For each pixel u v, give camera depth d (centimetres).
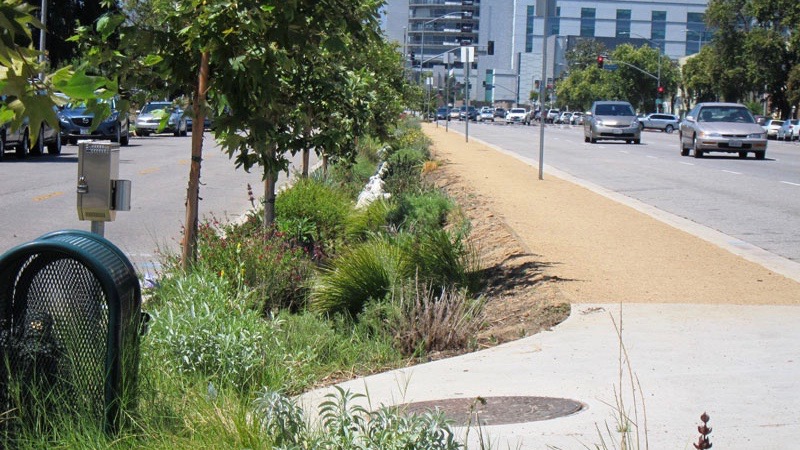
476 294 1005
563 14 14250
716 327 796
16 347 504
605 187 2258
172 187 2316
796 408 575
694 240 1308
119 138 4006
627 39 13788
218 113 838
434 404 600
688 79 9181
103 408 503
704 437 373
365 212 1536
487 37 14675
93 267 498
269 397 467
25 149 3078
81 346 507
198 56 821
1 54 289
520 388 633
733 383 632
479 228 1452
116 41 847
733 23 8188
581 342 754
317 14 802
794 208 1825
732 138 3488
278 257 1055
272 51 768
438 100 7650
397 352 812
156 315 699
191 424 521
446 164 2853
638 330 787
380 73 1659
